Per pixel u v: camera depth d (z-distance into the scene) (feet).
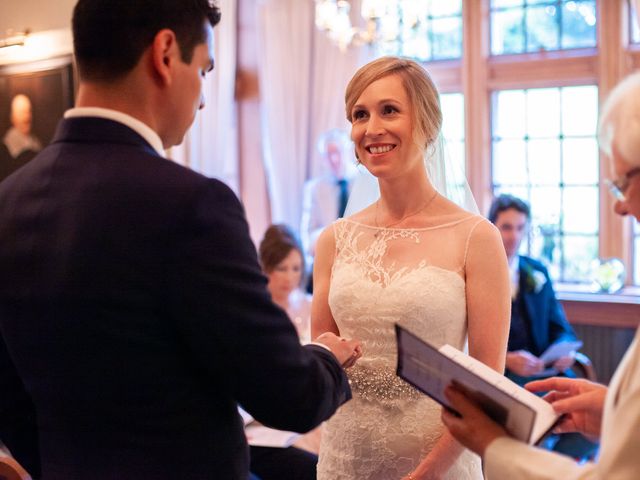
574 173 18.60
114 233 4.31
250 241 4.52
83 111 4.65
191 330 4.31
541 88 18.72
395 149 6.81
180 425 4.47
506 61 18.90
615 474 3.79
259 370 4.32
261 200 21.52
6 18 15.88
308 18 19.90
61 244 4.40
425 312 6.63
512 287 13.44
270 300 4.48
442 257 6.81
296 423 4.54
